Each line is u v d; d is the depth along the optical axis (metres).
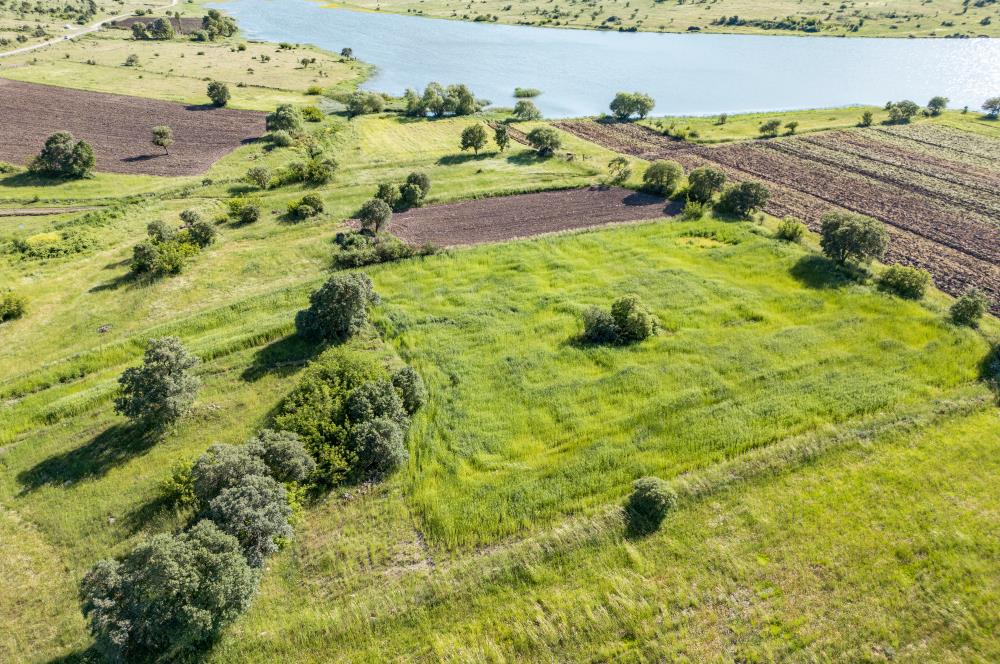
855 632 19.69
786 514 23.98
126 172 65.81
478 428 29.36
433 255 47.78
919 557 22.19
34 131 74.94
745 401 30.38
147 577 18.67
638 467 26.67
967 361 33.00
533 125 90.62
